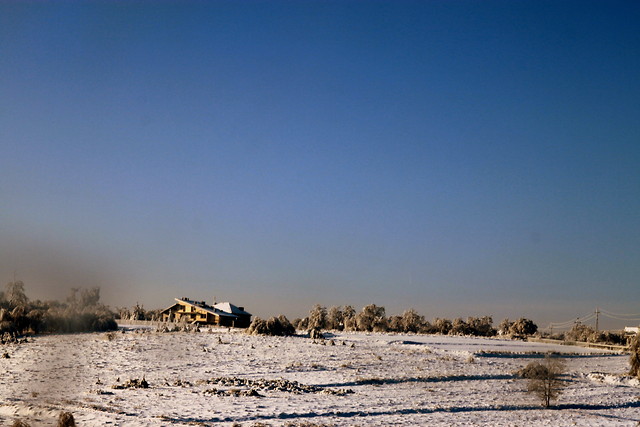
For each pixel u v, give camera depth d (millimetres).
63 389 48594
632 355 69312
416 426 40031
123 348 73125
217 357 68625
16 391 47562
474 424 41750
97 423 37250
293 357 69250
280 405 44594
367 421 40812
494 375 63031
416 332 135500
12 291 102812
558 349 94062
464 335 125250
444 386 56312
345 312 146000
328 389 51531
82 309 97750
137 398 45625
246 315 134500
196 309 127250
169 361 65125
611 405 52812
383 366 64438
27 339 80312
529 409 49312
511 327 149125
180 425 37000
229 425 37906
